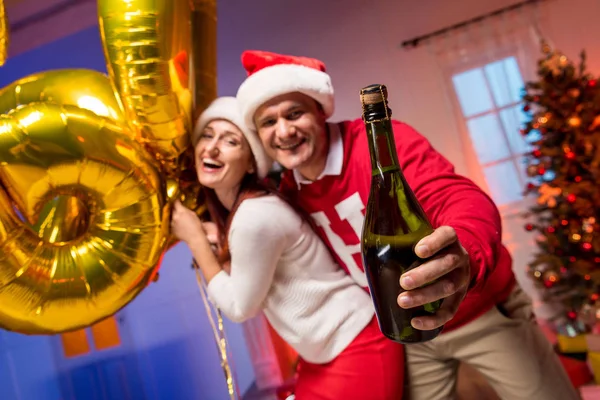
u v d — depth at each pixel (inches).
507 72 139.2
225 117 48.7
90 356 156.8
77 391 156.5
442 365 54.1
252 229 46.5
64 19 143.3
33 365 158.9
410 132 46.8
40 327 47.6
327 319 50.6
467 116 142.9
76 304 47.4
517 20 136.6
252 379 145.6
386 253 28.9
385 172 28.7
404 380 54.8
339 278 52.6
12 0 138.2
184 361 151.8
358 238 50.4
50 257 47.6
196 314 150.9
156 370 153.3
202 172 49.4
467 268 28.3
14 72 153.6
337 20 146.7
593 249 108.3
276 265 49.9
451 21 141.2
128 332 154.3
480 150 142.6
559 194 114.9
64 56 150.6
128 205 47.2
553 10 135.8
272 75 46.1
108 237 47.3
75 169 45.6
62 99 47.8
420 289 26.2
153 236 48.8
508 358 49.9
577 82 110.7
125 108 47.6
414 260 28.7
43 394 157.8
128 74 45.8
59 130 44.8
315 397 52.4
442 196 39.5
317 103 49.0
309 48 148.4
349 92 147.3
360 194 48.3
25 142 44.6
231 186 50.6
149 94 46.3
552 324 129.1
